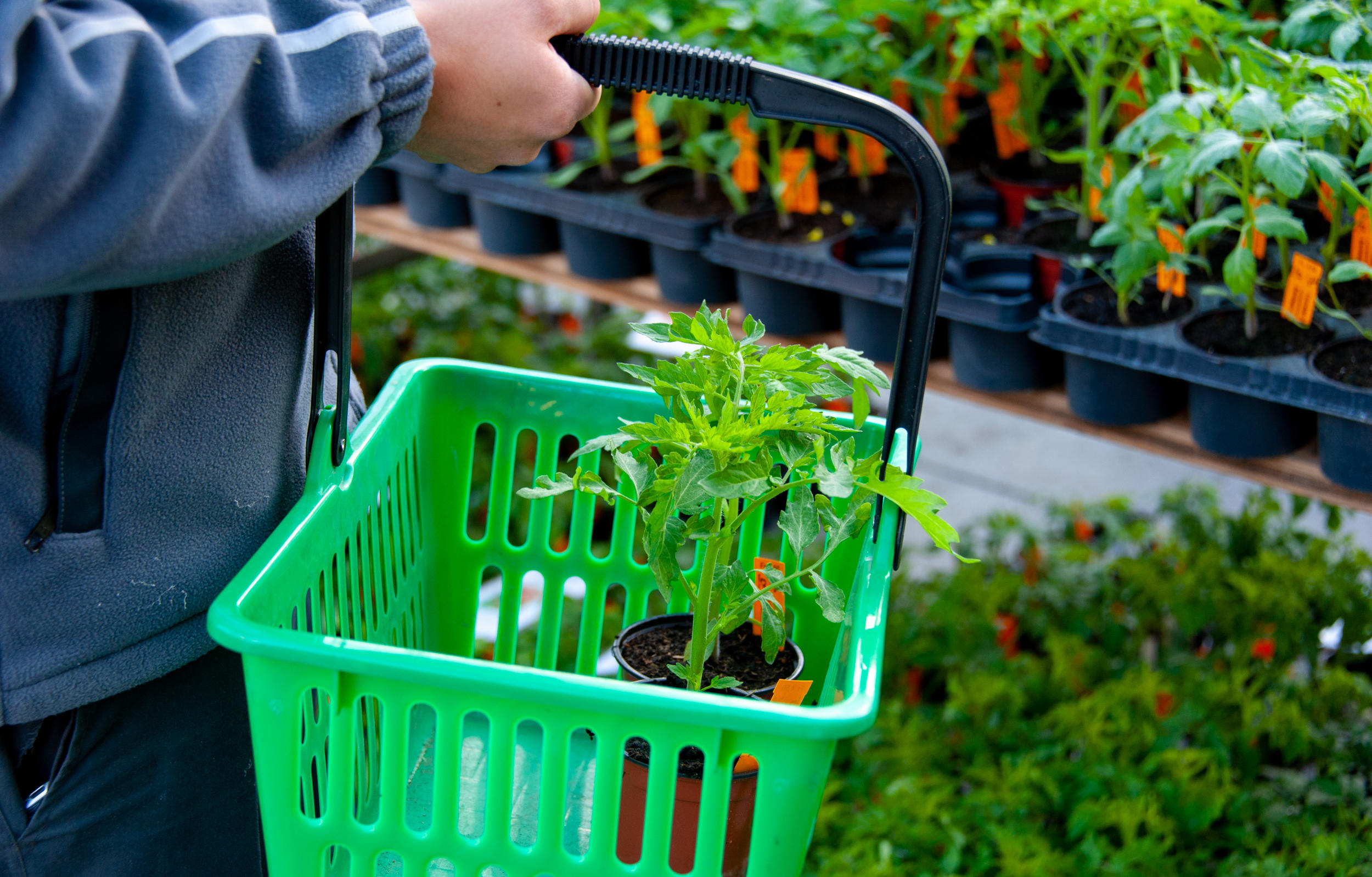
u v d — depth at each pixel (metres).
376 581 0.90
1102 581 2.09
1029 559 2.19
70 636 0.77
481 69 0.75
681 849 0.83
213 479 0.81
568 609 2.15
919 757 1.83
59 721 0.82
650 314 3.25
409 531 0.98
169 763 0.87
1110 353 1.54
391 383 0.96
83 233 0.59
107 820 0.85
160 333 0.74
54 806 0.82
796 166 1.92
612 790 0.66
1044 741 1.85
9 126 0.55
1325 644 2.00
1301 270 1.43
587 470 1.01
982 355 1.69
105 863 0.86
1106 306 1.64
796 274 1.81
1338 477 1.42
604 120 2.15
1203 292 1.54
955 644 2.01
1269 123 1.36
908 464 0.79
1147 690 1.83
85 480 0.75
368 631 0.88
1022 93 2.06
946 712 1.88
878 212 2.03
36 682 0.77
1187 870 1.58
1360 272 1.35
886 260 1.88
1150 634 2.08
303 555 0.76
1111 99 1.87
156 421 0.76
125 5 0.60
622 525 1.01
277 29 0.66
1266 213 1.43
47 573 0.76
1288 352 1.48
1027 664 1.99
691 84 0.76
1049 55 2.06
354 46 0.66
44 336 0.70
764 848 0.65
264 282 0.82
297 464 0.91
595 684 0.62
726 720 0.61
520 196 2.08
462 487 1.03
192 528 0.81
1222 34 1.65
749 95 0.75
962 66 1.86
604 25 1.82
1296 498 2.00
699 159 2.05
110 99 0.57
